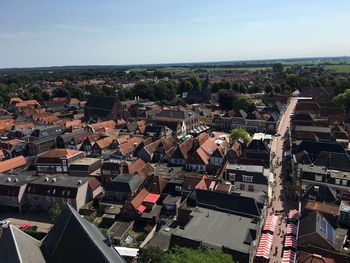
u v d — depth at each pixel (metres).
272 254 63.28
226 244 57.12
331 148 104.25
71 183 86.50
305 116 151.25
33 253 38.94
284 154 121.00
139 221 76.25
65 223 41.56
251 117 167.00
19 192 84.81
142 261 53.16
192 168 103.50
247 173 88.19
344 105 177.62
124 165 98.38
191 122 164.00
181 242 58.50
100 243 40.81
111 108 187.00
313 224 62.72
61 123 174.62
